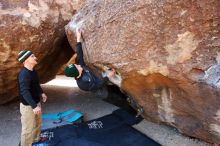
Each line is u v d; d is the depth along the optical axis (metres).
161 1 3.89
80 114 5.84
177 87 4.27
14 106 6.70
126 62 4.38
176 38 3.95
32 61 4.35
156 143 4.88
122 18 4.23
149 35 4.08
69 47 6.58
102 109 6.19
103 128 5.43
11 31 5.39
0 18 5.34
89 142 5.00
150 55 4.18
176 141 4.91
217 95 3.87
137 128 5.38
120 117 5.73
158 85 4.50
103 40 4.50
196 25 3.81
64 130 5.36
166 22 3.93
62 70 8.43
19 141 5.31
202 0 3.70
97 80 4.93
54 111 6.30
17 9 5.46
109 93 5.70
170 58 4.07
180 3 3.79
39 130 4.95
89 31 4.68
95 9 4.66
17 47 5.53
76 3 5.91
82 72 4.90
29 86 4.29
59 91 7.54
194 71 3.99
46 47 5.79
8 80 6.06
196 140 4.85
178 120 4.72
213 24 3.75
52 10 5.73
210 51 3.86
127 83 4.74
